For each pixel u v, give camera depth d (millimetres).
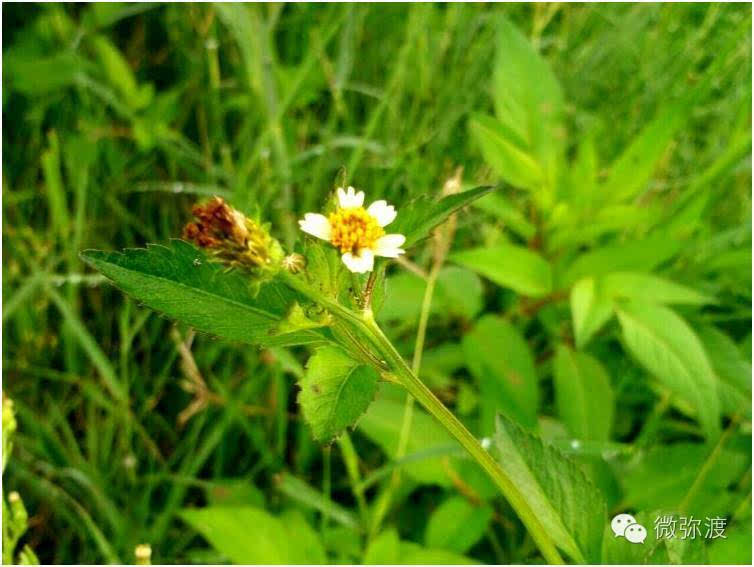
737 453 210
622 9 303
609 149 294
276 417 241
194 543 225
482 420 215
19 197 258
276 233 252
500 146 242
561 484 140
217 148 287
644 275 222
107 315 255
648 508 199
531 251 245
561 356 222
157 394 244
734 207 290
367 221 112
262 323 118
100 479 224
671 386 201
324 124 301
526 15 305
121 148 284
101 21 283
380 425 211
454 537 198
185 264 117
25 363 238
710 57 311
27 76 268
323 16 299
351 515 211
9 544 166
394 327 262
